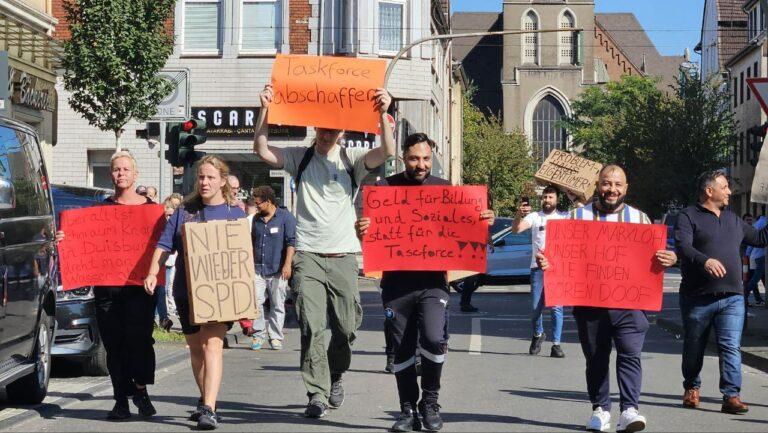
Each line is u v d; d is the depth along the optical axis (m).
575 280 9.23
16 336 9.86
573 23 122.62
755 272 27.03
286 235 16.81
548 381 12.75
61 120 40.19
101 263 9.80
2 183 9.75
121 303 9.88
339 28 40.09
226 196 9.74
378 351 16.31
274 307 16.97
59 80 40.03
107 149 40.38
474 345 17.36
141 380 9.84
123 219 9.85
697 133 70.56
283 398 11.30
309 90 9.64
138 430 9.26
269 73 40.03
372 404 10.82
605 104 112.56
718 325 10.54
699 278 10.54
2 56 13.91
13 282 9.82
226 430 9.19
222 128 40.09
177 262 9.66
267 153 9.59
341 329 9.89
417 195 9.26
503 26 127.44
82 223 9.84
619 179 9.35
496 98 138.50
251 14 40.31
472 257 9.23
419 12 41.25
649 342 18.27
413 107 51.03
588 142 111.38
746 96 77.38
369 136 40.12
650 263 9.20
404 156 9.45
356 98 9.66
